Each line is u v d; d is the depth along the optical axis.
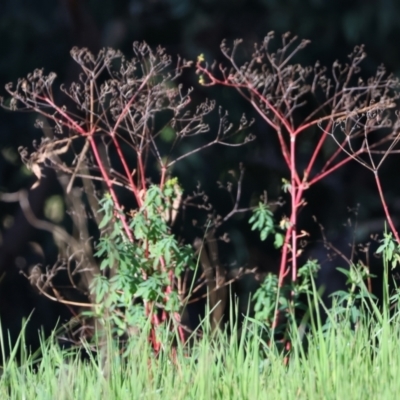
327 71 16.86
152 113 10.49
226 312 11.81
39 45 17.69
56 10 17.72
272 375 6.71
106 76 16.00
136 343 7.23
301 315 8.99
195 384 6.48
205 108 9.66
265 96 9.98
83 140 12.87
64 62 17.58
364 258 15.12
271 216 8.53
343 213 16.97
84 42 16.95
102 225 8.12
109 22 17.69
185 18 17.39
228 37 17.25
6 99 17.59
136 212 8.35
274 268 16.48
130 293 7.86
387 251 7.40
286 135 16.45
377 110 9.91
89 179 10.48
